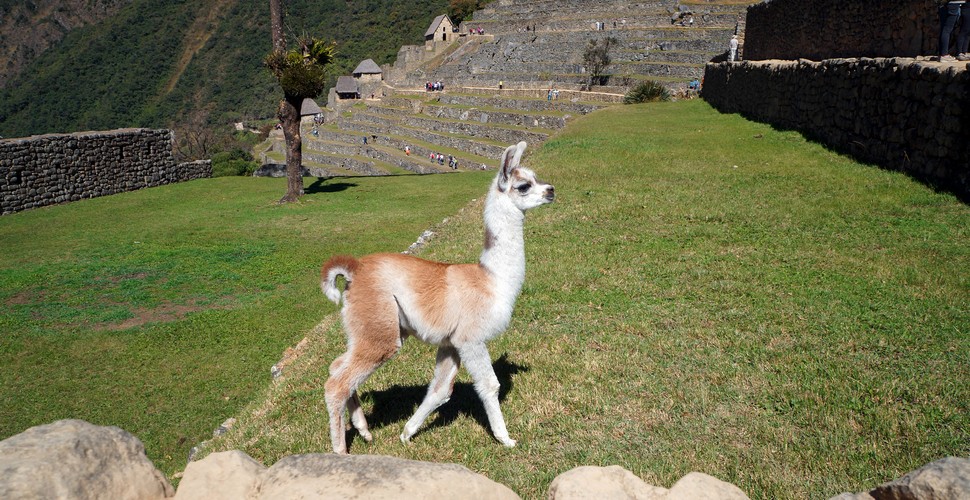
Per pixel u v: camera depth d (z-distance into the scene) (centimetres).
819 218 995
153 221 1941
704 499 247
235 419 674
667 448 457
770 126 1947
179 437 766
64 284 1331
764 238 929
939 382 508
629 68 5059
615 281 812
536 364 608
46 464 225
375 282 457
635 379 560
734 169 1396
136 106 11538
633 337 647
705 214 1065
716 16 5506
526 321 713
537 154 1803
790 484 404
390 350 464
